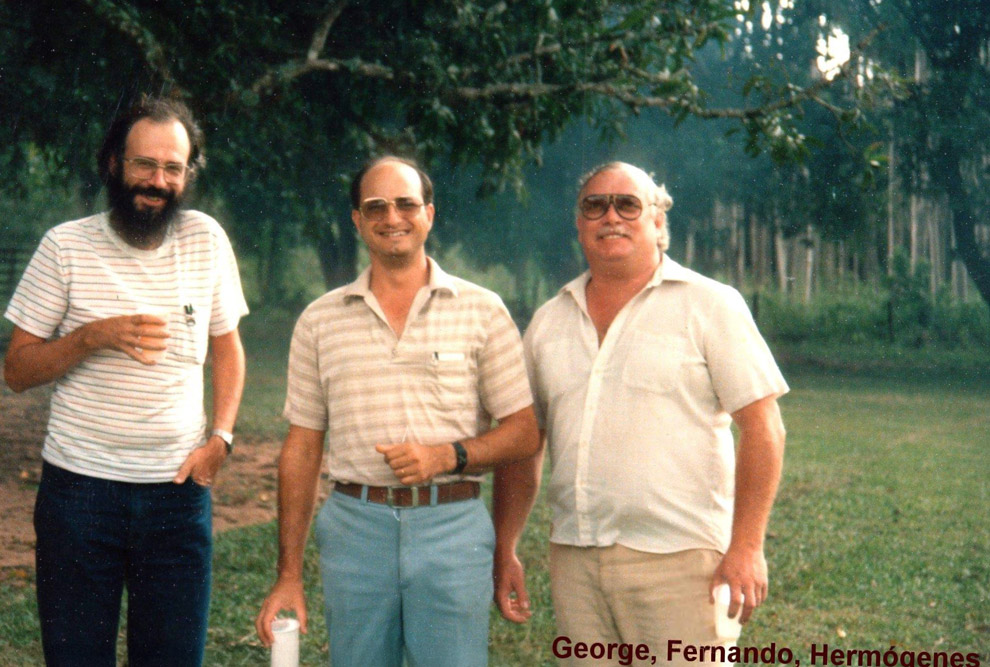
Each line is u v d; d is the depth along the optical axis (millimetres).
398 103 9930
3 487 8523
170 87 8141
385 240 3107
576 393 3242
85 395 3260
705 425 3180
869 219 23141
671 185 25375
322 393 3309
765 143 8516
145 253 3340
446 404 3145
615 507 3154
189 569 3414
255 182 12414
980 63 20797
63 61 9453
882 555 7035
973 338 24266
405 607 3146
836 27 20609
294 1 9734
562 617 3303
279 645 3189
